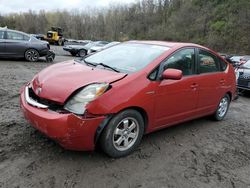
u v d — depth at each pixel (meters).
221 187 3.43
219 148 4.52
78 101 3.35
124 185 3.24
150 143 4.38
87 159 3.68
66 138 3.27
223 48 43.56
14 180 3.15
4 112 5.27
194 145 4.51
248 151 4.54
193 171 3.71
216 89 5.28
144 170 3.59
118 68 4.09
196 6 57.94
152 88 3.88
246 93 9.90
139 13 76.75
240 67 9.91
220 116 5.83
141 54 4.38
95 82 3.50
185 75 4.53
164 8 72.00
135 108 3.76
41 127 3.38
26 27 80.88
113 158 3.76
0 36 13.25
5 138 4.09
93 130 3.36
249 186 3.52
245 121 6.17
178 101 4.39
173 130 5.05
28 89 4.00
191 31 52.97
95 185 3.19
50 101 3.49
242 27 43.50
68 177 3.28
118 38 73.31
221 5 51.53
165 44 4.65
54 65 4.46
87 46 23.27
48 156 3.67
